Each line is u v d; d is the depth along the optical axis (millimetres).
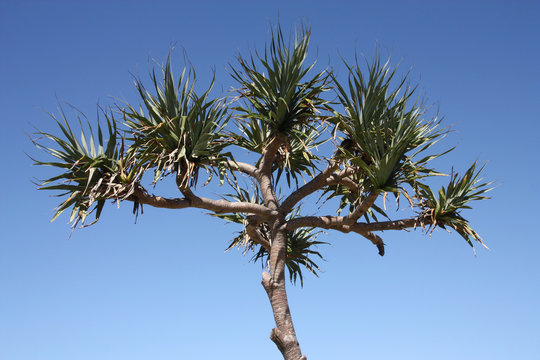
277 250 8719
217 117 7996
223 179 8062
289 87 8547
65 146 7398
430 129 9109
